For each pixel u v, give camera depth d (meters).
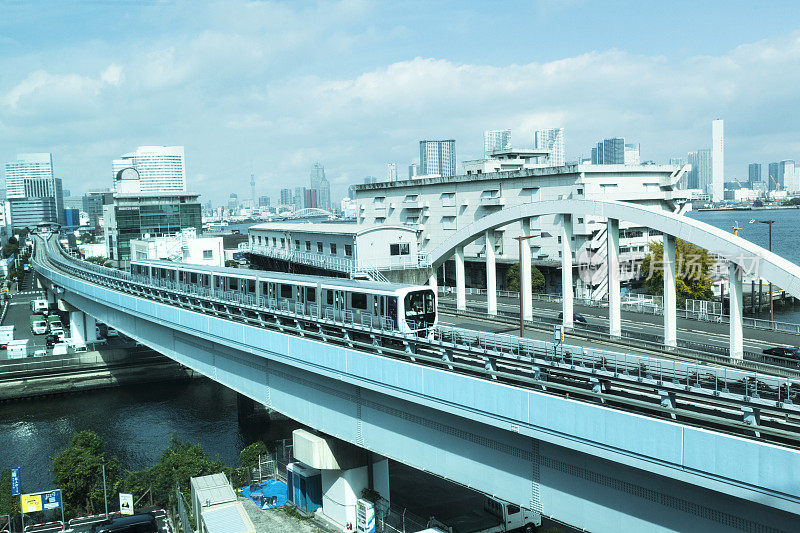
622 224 96.12
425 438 31.66
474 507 43.09
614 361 26.50
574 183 91.88
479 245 106.12
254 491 45.25
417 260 72.12
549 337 46.47
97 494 43.94
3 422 68.19
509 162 112.50
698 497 21.53
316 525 40.56
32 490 49.97
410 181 118.06
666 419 22.25
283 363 40.16
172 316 53.25
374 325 38.72
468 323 54.72
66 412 70.81
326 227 81.88
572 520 25.47
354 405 35.97
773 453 18.81
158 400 74.38
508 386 26.39
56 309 109.75
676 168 100.38
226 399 74.31
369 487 40.31
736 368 35.09
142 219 152.88
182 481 44.28
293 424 64.00
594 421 23.36
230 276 53.56
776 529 19.67
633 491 23.42
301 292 45.31
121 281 69.56
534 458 26.64
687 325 60.06
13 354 79.19
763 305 107.94
